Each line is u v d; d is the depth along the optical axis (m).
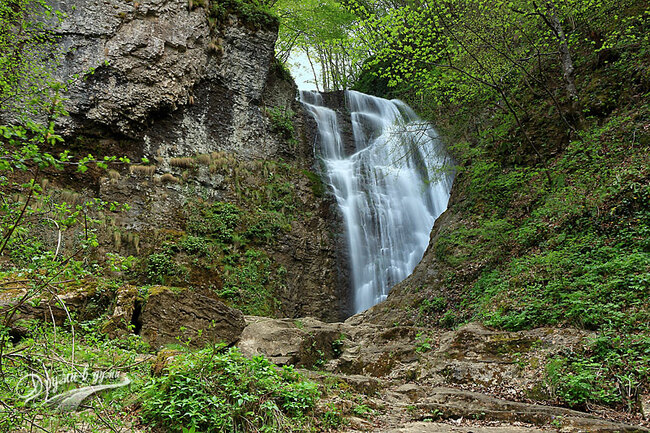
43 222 3.77
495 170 15.80
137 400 5.51
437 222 17.86
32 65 10.26
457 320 11.72
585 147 12.69
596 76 14.47
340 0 24.06
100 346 6.77
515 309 9.81
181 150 18.08
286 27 26.25
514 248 12.53
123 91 16.56
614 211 10.26
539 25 15.22
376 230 21.25
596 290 8.62
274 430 5.03
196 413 4.88
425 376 8.66
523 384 7.48
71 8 15.54
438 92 17.53
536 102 16.19
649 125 11.57
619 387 6.48
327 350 10.77
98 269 4.12
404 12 14.08
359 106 26.94
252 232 17.84
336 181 22.02
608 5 14.15
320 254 19.14
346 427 5.84
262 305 16.39
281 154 21.31
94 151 16.03
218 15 19.98
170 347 9.33
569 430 5.63
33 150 3.34
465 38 14.26
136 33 17.12
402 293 15.03
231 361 5.60
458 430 5.81
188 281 15.52
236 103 20.20
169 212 16.72
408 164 22.98
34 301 3.77
